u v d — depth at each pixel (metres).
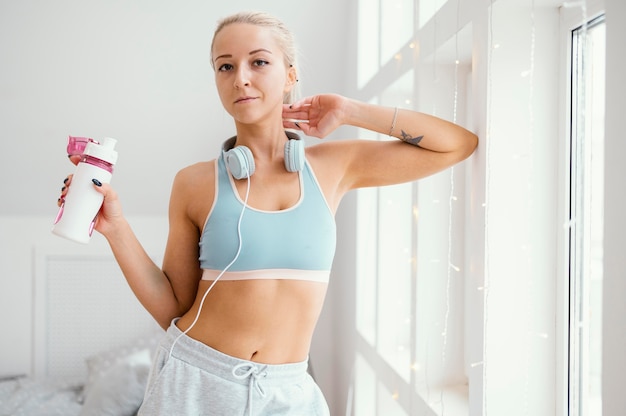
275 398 1.37
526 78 1.41
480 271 1.43
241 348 1.35
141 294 1.45
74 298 3.45
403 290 2.47
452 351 2.02
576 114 1.39
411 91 2.33
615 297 0.95
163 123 3.48
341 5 3.45
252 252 1.33
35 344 3.43
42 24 3.43
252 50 1.34
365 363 2.77
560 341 1.41
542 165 1.43
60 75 3.44
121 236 1.38
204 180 1.40
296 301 1.36
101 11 3.45
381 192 2.50
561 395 1.41
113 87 3.46
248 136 1.41
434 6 1.98
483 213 1.42
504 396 1.41
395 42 2.53
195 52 3.47
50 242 3.44
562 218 1.41
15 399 2.97
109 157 1.32
